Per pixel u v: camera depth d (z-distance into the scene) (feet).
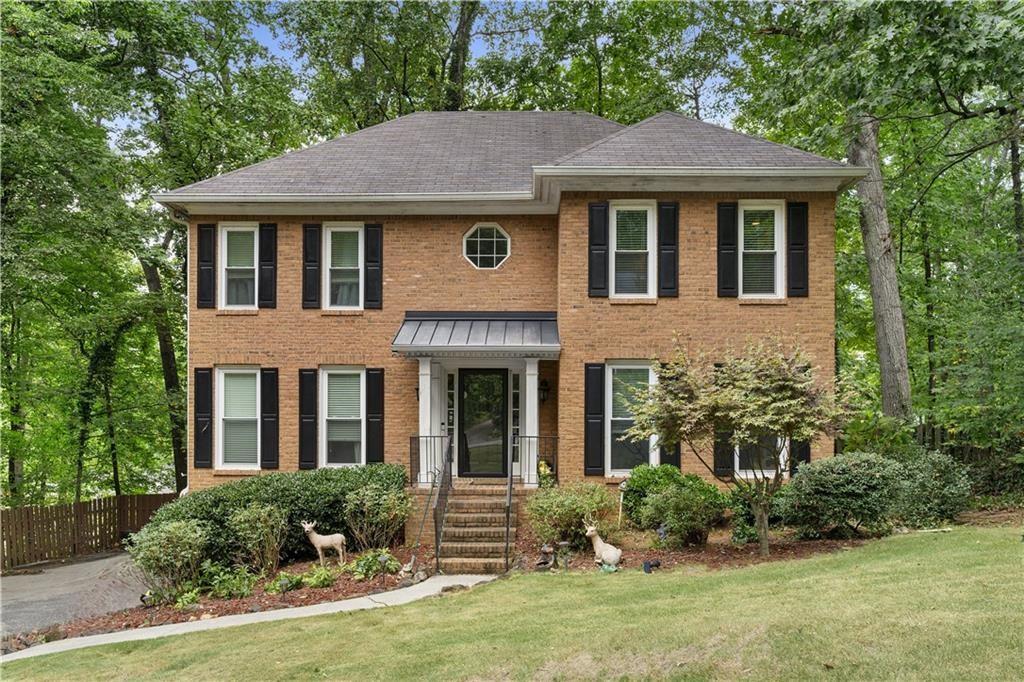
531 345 46.78
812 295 46.88
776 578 29.45
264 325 51.39
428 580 36.60
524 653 23.02
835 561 31.86
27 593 44.42
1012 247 59.41
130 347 78.74
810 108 53.11
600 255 47.26
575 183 46.75
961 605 22.86
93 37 54.95
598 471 46.70
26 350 69.05
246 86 77.61
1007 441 53.67
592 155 47.03
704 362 41.86
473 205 50.85
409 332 48.93
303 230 51.62
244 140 72.54
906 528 40.27
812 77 45.60
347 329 51.47
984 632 20.44
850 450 47.21
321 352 51.37
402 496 43.96
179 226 74.08
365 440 51.13
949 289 68.59
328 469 47.09
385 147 57.26
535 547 40.81
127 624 32.83
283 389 51.24
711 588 28.89
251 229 51.96
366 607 31.76
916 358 72.23
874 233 58.70
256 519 40.52
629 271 47.93
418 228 51.96
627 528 42.93
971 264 63.31
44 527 57.16
